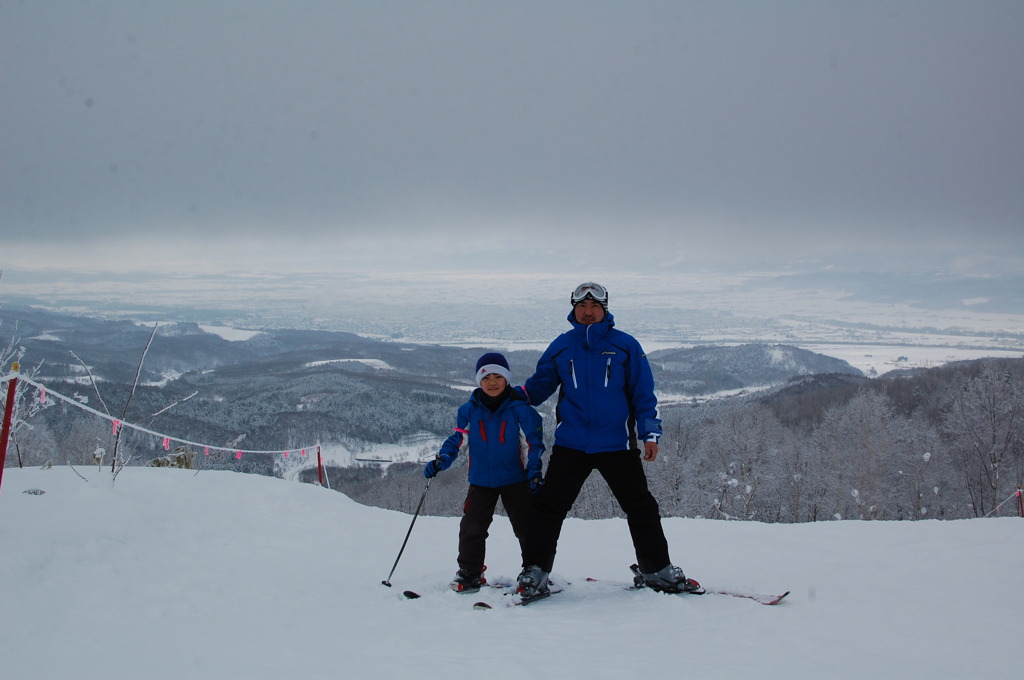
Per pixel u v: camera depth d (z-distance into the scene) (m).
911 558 4.93
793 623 3.33
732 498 35.28
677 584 4.05
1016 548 5.04
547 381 4.37
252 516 6.52
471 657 2.92
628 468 4.15
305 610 3.88
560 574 4.83
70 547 4.66
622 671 2.68
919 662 2.74
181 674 2.79
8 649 3.07
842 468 35.53
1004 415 35.38
